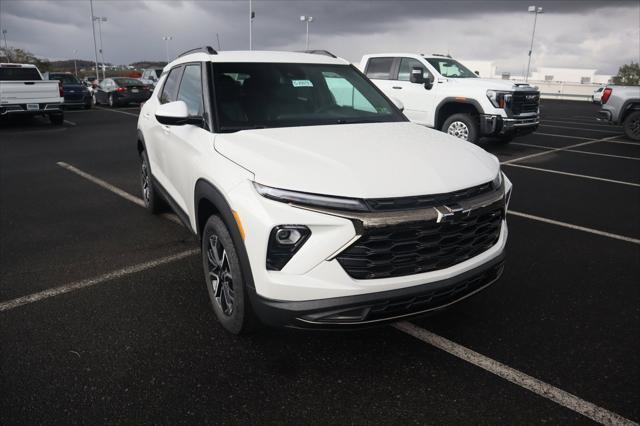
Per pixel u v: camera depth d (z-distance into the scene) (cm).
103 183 686
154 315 312
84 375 250
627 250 430
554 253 421
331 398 234
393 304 230
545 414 223
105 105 2323
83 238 457
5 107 1302
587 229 488
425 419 220
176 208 380
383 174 238
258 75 349
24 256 412
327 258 222
